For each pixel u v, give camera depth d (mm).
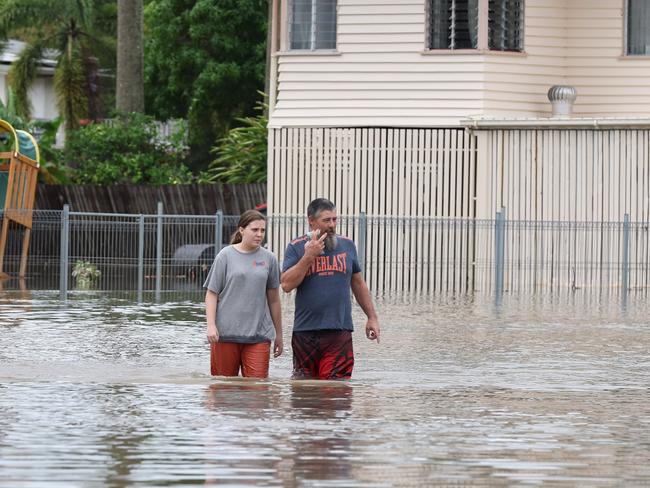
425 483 19062
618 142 73500
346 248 31156
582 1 77875
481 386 31453
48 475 19406
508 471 20000
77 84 156625
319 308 30875
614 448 22141
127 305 59844
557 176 74000
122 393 28656
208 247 84312
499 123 73625
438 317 54719
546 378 33719
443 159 75812
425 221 74688
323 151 77375
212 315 30469
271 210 77812
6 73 162125
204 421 24578
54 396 28125
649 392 30375
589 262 73750
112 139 109938
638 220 73500
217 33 141750
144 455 21031
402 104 76500
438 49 76375
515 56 76500
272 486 18750
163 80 149250
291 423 24453
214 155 146125
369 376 33594
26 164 82938
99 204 94188
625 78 77562
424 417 25531
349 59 77312
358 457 21000
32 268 88688
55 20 157375
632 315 56219
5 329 47156
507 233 73875
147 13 153000
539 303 63625
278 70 78938
